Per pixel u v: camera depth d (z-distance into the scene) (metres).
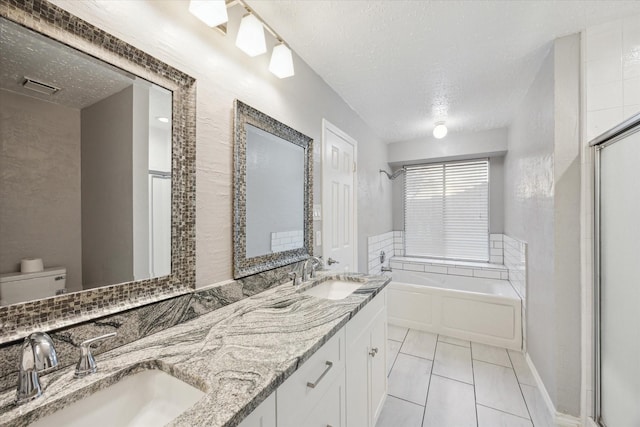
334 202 2.32
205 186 1.15
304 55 1.80
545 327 1.83
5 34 0.65
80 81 0.79
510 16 1.45
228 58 1.27
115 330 0.83
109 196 0.85
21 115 0.68
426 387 1.94
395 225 4.37
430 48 1.73
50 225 0.73
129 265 0.90
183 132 1.05
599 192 1.49
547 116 1.79
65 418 0.61
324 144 2.14
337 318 1.08
